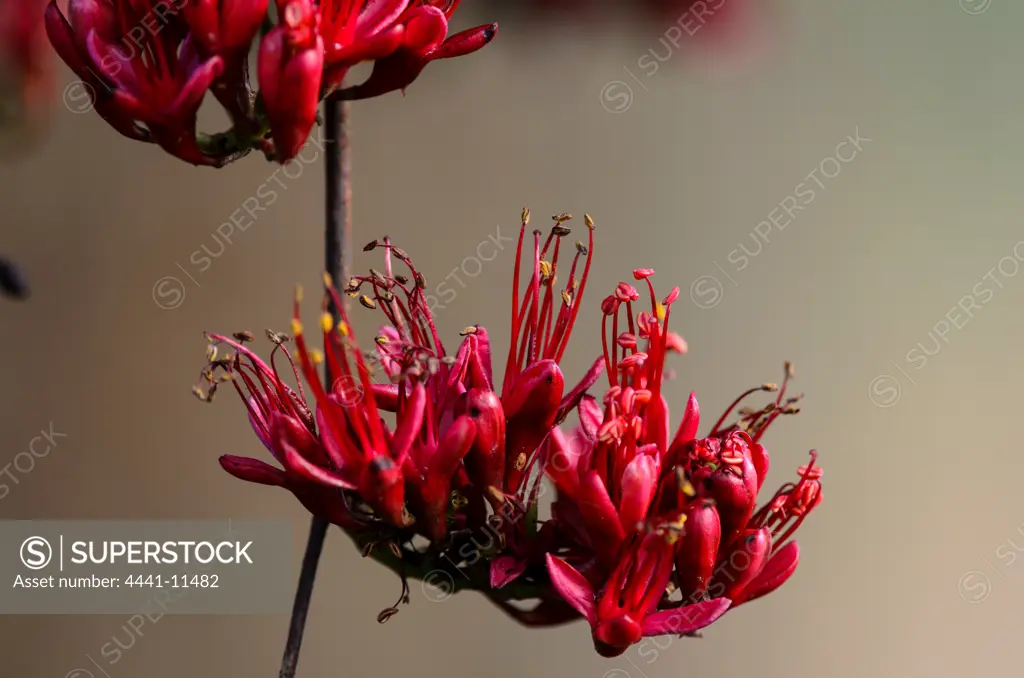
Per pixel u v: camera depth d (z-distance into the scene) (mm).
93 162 5945
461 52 2689
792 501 2766
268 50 2348
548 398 2621
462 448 2508
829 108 6555
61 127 5852
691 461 2654
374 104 6121
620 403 2609
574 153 6301
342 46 2518
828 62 6570
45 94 3318
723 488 2594
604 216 6246
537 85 6070
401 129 6152
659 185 6340
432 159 6176
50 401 5914
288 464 2541
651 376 2734
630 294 2721
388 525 2643
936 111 6637
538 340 2770
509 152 6188
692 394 2729
